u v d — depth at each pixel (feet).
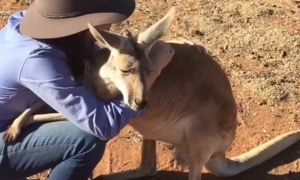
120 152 5.16
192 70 4.30
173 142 4.59
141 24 6.75
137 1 7.24
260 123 5.57
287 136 5.28
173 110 4.33
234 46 6.54
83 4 3.56
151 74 3.86
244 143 5.35
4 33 3.79
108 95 3.84
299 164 5.21
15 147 3.87
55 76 3.58
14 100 3.79
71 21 3.55
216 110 4.40
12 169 3.96
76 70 3.76
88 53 3.88
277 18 7.11
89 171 3.97
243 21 6.98
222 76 4.54
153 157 4.82
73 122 3.73
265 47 6.55
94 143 3.84
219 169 4.94
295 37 6.72
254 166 5.14
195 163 4.58
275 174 5.10
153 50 3.88
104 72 3.85
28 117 3.90
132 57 3.76
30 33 3.60
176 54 4.29
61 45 3.64
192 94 4.32
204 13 7.06
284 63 6.34
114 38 3.75
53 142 3.85
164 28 3.82
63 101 3.63
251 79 6.06
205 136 4.45
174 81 4.24
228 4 7.27
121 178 4.81
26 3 7.16
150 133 4.50
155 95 4.21
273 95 5.85
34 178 4.80
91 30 3.53
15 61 3.59
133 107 3.79
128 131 5.36
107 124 3.72
